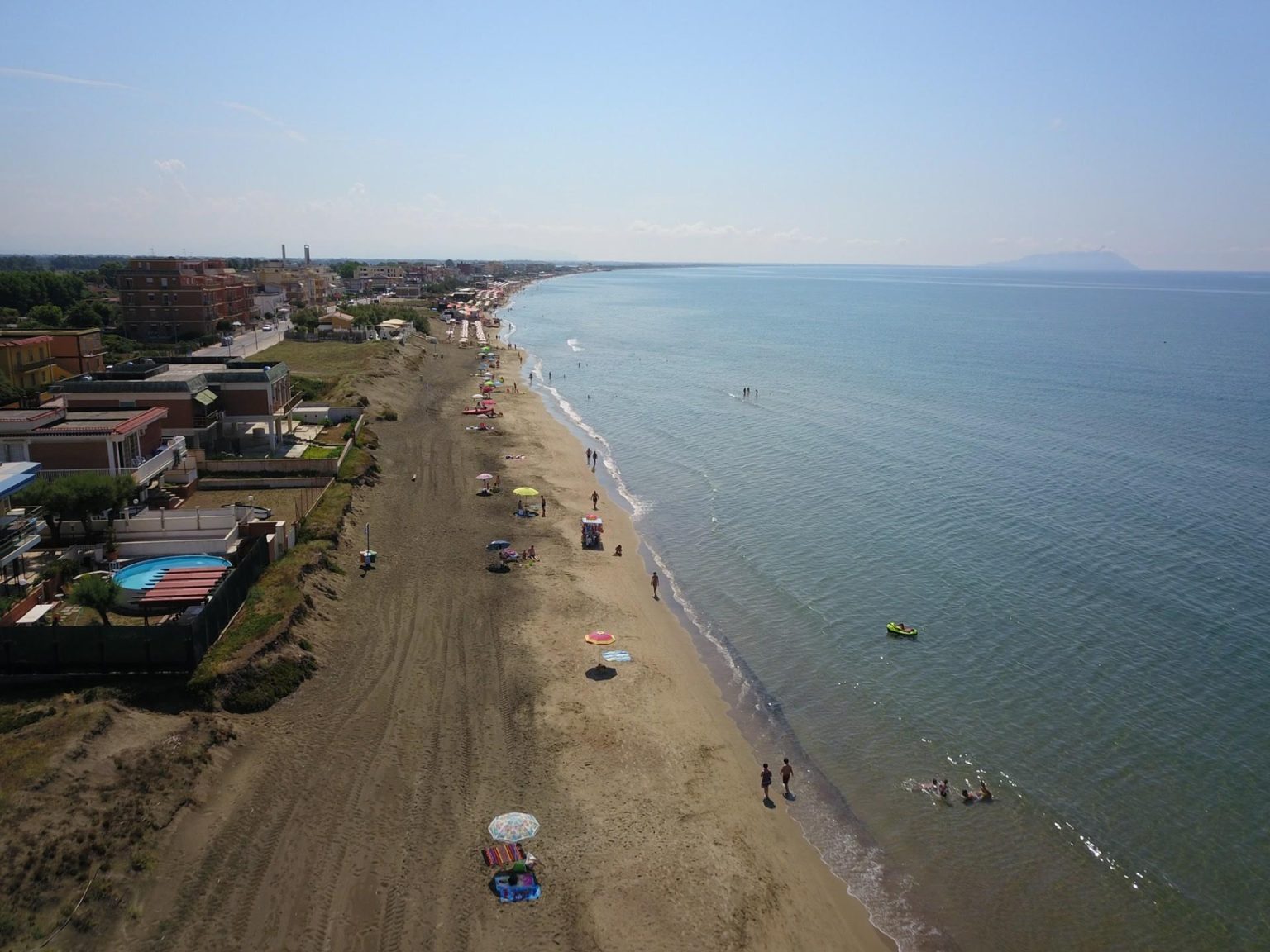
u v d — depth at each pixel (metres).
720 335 194.12
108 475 45.62
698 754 32.53
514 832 25.62
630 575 49.88
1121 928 24.83
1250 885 26.47
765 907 25.06
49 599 37.22
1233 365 143.12
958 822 29.20
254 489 57.84
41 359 85.00
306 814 26.94
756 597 47.44
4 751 26.11
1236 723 35.09
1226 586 48.81
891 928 24.69
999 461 77.06
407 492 62.91
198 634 32.41
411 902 23.75
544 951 22.56
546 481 68.69
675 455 79.69
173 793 26.62
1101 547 55.00
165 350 119.06
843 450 81.00
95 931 21.61
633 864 26.22
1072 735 34.25
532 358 149.88
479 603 43.94
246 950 21.64
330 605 41.47
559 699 35.38
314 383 92.38
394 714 33.06
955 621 44.25
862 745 33.62
